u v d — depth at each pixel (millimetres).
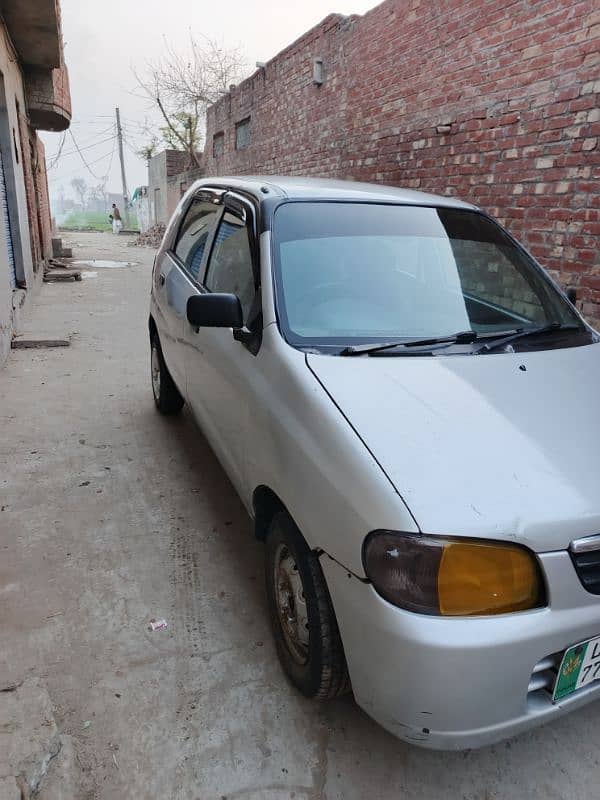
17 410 4691
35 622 2492
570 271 4594
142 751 1962
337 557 1742
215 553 3018
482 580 1583
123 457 3973
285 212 2781
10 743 1946
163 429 4426
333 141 8281
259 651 2404
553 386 2219
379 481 1687
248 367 2473
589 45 4277
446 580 1571
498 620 1579
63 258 15789
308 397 2027
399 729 1686
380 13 6773
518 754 2025
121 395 5117
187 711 2115
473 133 5469
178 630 2496
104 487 3588
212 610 2621
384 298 2600
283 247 2637
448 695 1576
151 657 2346
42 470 3752
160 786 1854
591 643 1682
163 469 3832
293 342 2312
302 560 1981
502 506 1644
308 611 1962
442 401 2020
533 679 1662
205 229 3656
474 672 1559
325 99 8422
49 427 4395
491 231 3158
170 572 2859
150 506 3412
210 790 1853
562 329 2760
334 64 8055
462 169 5668
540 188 4805
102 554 2967
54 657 2318
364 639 1665
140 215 31891
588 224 4414
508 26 4965
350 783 1904
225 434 2787
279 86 10102
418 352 2338
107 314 8391
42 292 10039
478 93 5352
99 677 2236
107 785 1849
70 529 3156
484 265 2939
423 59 6098
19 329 7109
